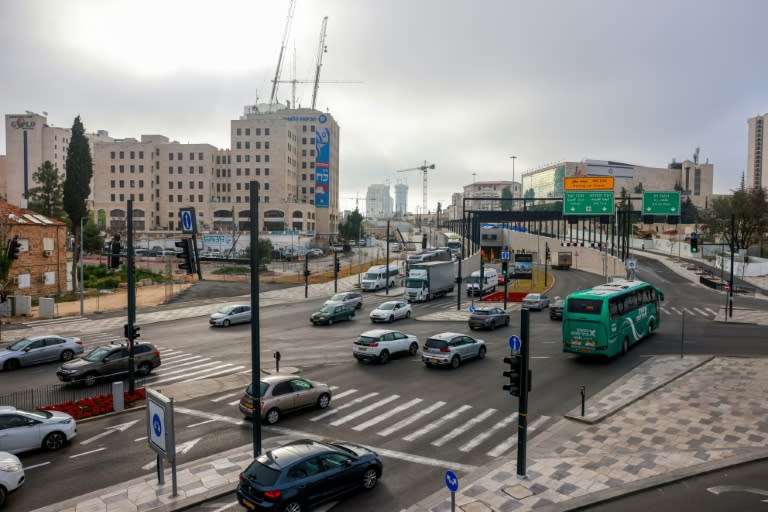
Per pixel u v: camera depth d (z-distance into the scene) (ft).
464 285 207.31
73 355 91.97
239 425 56.54
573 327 81.97
